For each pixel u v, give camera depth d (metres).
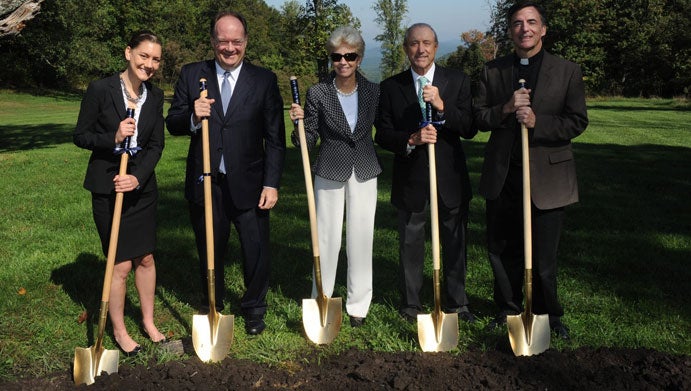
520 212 4.06
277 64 36.72
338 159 4.07
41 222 6.89
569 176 3.92
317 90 4.08
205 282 4.25
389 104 4.11
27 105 33.84
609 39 43.84
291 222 7.00
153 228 3.83
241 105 3.90
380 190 8.77
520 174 3.97
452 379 3.31
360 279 4.22
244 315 4.18
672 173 10.40
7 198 8.15
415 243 4.22
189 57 49.88
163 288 4.92
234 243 6.15
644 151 13.27
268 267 4.11
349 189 4.12
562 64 3.83
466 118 4.00
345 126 4.05
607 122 21.44
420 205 4.11
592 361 3.54
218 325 3.70
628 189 9.02
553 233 3.95
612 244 6.16
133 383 3.29
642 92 44.19
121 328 3.82
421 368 3.45
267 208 3.97
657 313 4.40
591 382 3.24
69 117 25.11
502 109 3.80
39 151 13.48
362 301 4.24
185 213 7.42
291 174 10.14
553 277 4.00
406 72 4.12
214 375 3.40
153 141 3.78
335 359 3.68
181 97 3.96
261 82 3.96
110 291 3.75
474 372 3.39
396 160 4.22
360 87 4.10
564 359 3.54
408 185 4.13
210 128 3.89
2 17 10.34
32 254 5.68
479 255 5.77
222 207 4.01
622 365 3.45
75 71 41.31
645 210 7.68
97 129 3.63
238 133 3.90
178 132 3.99
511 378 3.32
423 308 4.54
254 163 3.99
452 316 3.82
